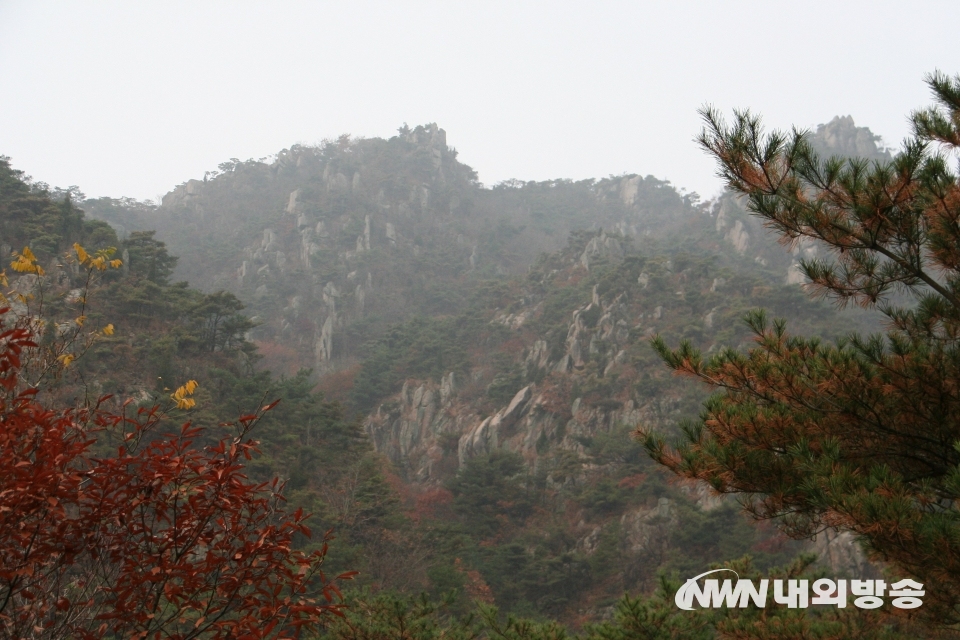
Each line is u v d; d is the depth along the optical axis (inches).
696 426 317.1
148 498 173.2
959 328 304.5
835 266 311.9
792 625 305.1
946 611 290.8
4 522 157.5
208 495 175.3
